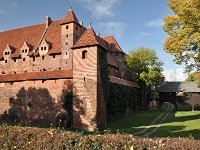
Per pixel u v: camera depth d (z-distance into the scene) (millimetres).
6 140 14555
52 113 40938
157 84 67938
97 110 36969
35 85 43469
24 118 43875
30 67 53344
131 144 10609
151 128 36156
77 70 39375
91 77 38062
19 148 13820
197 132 30031
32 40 57031
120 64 64562
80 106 38094
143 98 63750
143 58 62969
